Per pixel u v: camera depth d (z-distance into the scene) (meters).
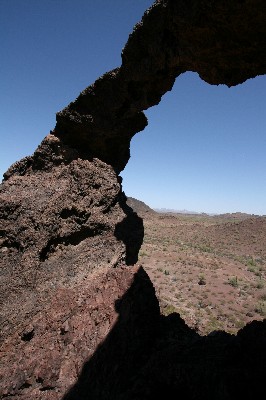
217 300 34.84
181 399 7.97
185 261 51.75
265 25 10.06
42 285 13.46
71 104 17.45
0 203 14.88
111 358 9.79
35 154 17.41
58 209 15.04
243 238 84.50
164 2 12.18
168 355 9.06
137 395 8.27
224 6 9.86
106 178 17.16
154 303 11.43
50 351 10.88
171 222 119.88
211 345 9.56
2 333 12.18
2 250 14.09
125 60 15.17
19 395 9.91
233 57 11.75
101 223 15.98
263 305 34.28
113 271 12.95
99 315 11.30
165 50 13.35
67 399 9.22
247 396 7.35
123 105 16.89
